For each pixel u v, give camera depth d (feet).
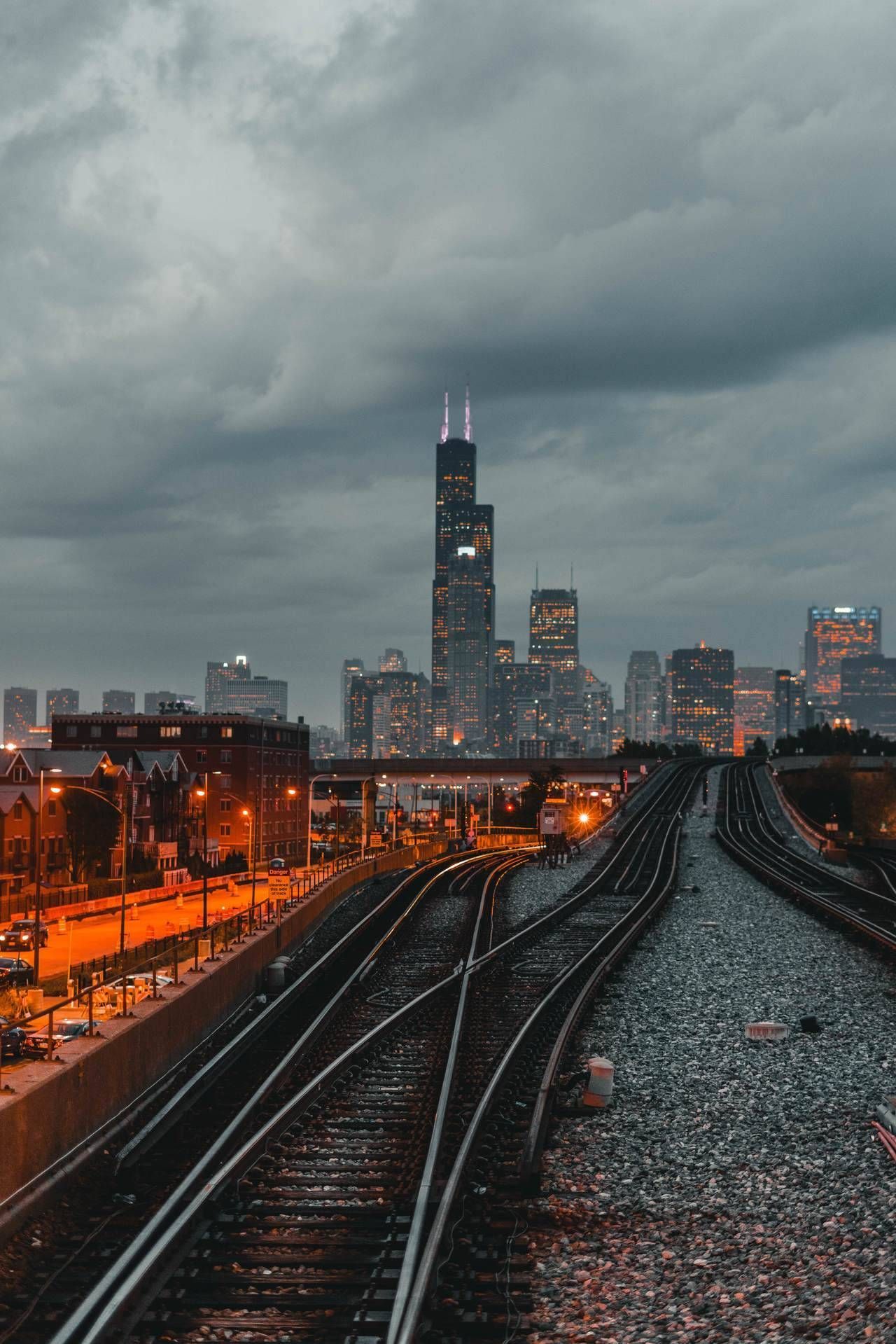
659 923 161.58
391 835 333.01
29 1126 51.93
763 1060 80.07
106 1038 64.08
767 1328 40.11
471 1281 43.62
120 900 285.84
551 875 254.88
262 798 493.36
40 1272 45.24
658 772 609.01
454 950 142.61
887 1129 62.80
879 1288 42.24
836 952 131.34
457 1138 59.88
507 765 612.70
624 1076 75.87
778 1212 51.11
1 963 174.40
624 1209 52.03
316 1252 45.52
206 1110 69.26
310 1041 86.58
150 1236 45.78
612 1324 40.68
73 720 485.97
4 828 289.33
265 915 137.39
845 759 609.83
